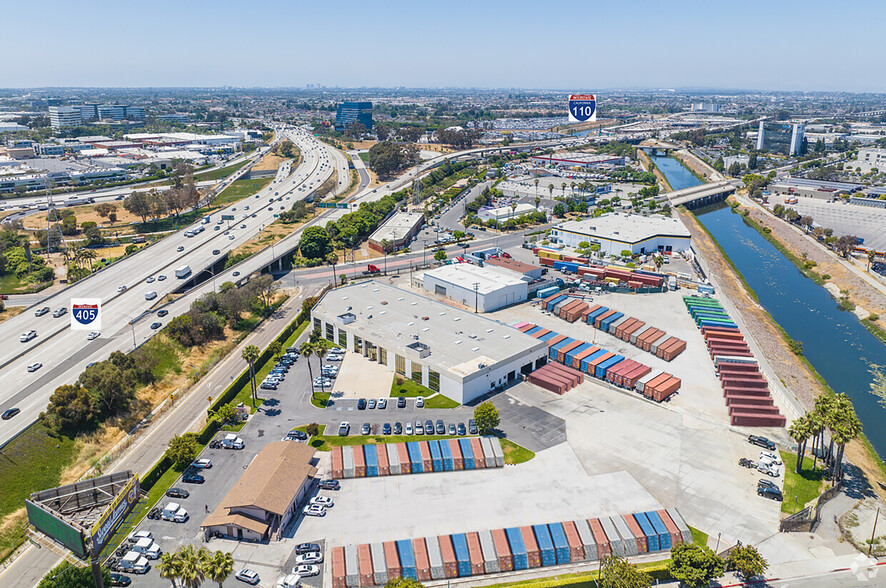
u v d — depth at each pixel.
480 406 150.88
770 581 109.94
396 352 184.12
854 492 135.12
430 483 135.12
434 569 110.56
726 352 195.50
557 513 125.12
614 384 178.50
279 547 116.31
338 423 158.00
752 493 132.00
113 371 158.38
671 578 110.75
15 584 107.00
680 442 150.00
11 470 132.62
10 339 194.25
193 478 134.25
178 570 94.06
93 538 97.31
